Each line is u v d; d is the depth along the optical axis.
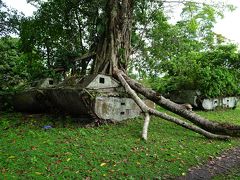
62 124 11.38
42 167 6.08
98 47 14.25
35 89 13.84
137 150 7.95
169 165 6.99
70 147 7.68
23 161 6.37
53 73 14.66
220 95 20.03
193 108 19.39
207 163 7.51
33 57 17.25
